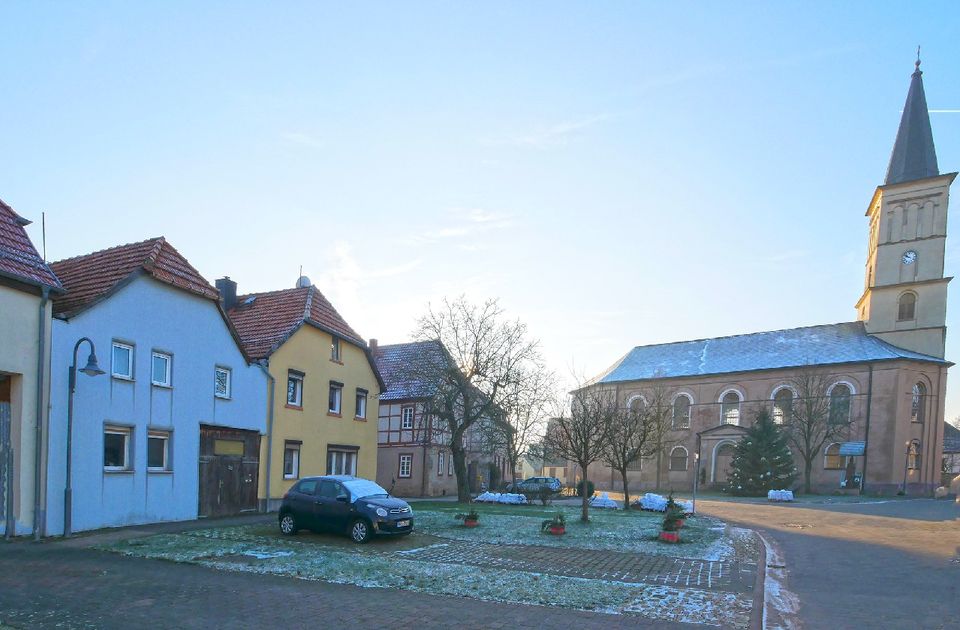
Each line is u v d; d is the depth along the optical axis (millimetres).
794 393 51938
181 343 19328
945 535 20469
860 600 10688
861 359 48688
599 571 12586
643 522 21984
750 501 39500
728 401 56656
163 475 18344
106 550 13102
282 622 8172
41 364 14633
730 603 9867
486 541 16203
